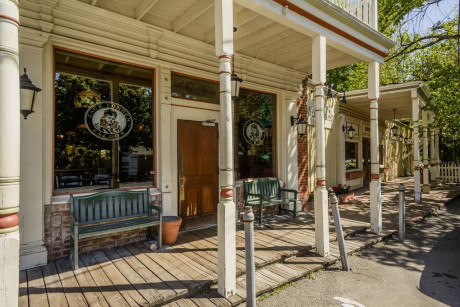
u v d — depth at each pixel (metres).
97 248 3.97
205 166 5.23
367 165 12.82
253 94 6.20
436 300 3.11
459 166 13.58
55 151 3.77
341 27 4.49
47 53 3.59
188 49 4.92
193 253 3.88
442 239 5.29
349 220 6.01
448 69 8.77
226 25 3.00
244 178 5.99
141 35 4.38
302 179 6.98
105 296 2.74
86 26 3.88
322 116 4.23
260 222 5.33
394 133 12.77
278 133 6.58
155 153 4.60
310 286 3.38
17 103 1.78
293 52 5.75
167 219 4.31
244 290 3.06
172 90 4.85
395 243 5.04
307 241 4.44
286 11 3.73
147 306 2.63
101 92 4.16
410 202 8.70
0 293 1.71
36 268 3.35
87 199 3.78
